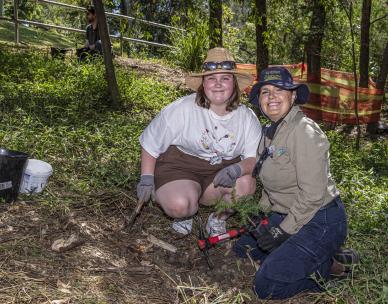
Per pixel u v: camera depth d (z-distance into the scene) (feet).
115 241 12.79
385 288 9.99
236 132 12.68
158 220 14.23
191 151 12.96
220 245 13.25
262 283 10.89
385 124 35.83
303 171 10.55
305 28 34.01
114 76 25.66
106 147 18.52
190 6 29.91
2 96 22.41
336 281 11.53
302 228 10.99
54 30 50.78
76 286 10.52
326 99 34.32
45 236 12.17
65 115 21.75
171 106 12.69
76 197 14.32
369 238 14.10
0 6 42.39
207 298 10.93
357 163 24.49
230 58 12.18
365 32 35.40
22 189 13.92
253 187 12.84
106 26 25.31
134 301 10.48
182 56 41.19
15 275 10.46
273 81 10.81
